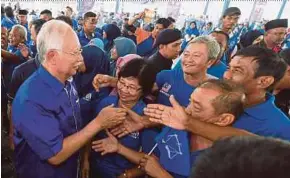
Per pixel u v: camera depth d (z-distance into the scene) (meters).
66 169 1.28
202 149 1.02
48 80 1.08
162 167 1.15
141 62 1.32
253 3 7.94
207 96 0.97
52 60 1.07
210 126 0.97
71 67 1.10
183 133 1.04
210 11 8.90
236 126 1.20
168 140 1.08
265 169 0.34
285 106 1.74
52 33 1.05
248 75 1.15
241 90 1.00
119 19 8.61
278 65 1.15
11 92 1.85
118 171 1.41
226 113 0.97
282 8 7.56
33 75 1.12
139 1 9.84
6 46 2.75
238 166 0.36
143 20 5.89
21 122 1.03
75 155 1.33
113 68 2.31
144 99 1.59
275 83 1.19
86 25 3.66
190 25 6.78
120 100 1.39
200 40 1.52
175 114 0.97
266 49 1.17
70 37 1.07
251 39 3.28
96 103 1.64
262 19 7.53
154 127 1.33
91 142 1.44
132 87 1.30
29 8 10.76
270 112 1.19
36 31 2.60
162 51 2.11
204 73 1.58
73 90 1.26
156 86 1.73
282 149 0.37
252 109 1.20
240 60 1.17
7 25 4.99
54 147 1.06
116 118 1.13
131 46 2.32
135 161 1.32
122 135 1.33
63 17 3.39
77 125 1.28
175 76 1.66
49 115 1.07
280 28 2.52
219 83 0.99
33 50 2.77
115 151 1.31
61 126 1.15
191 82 1.59
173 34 2.07
